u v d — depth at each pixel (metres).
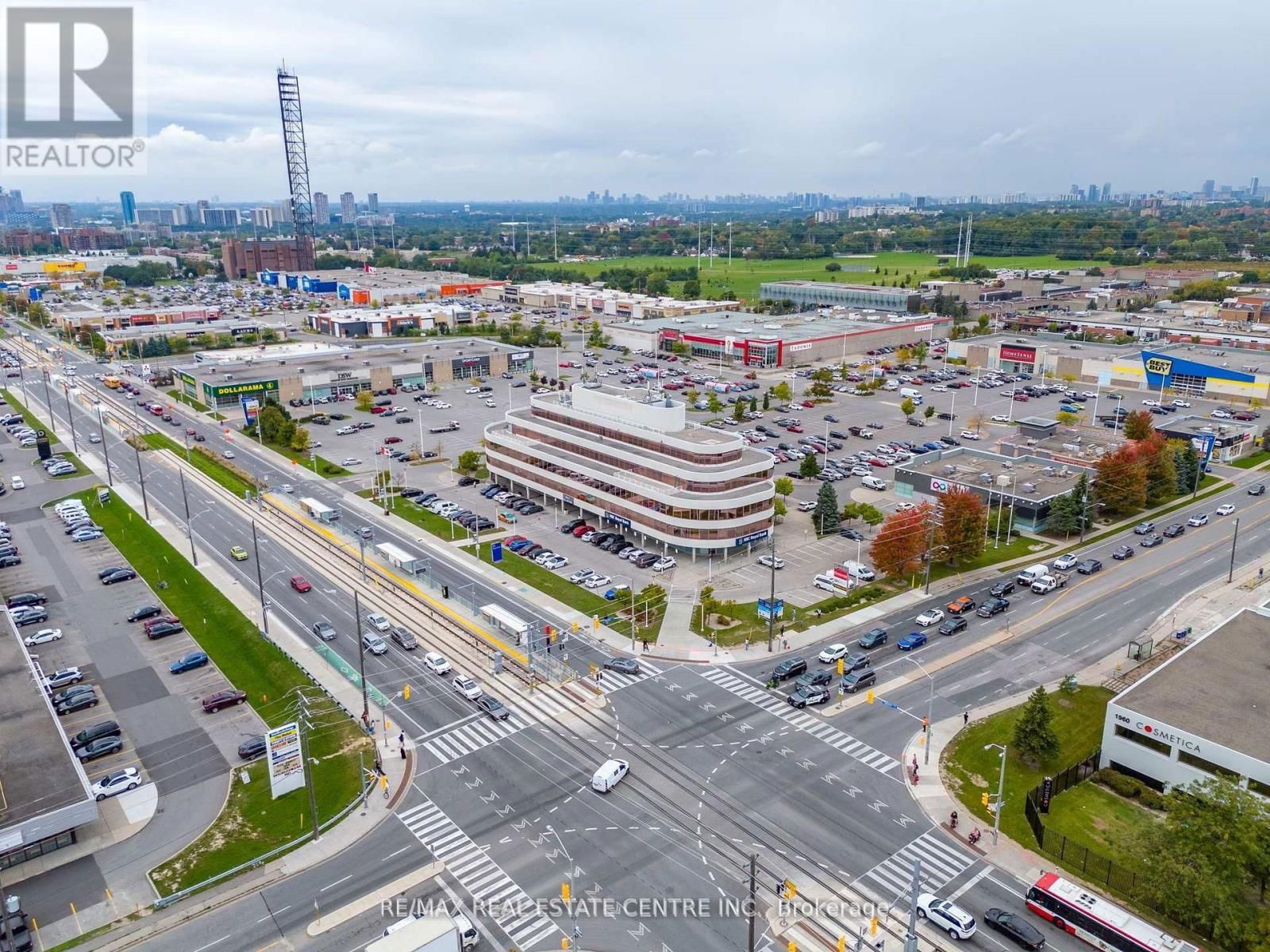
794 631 102.56
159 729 85.62
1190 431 174.88
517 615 106.50
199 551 126.94
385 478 158.88
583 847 68.25
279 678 93.75
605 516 131.62
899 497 149.75
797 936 59.69
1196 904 58.69
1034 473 149.25
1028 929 58.78
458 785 76.00
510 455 150.00
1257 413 198.25
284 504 146.50
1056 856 67.12
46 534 135.00
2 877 66.19
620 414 137.38
